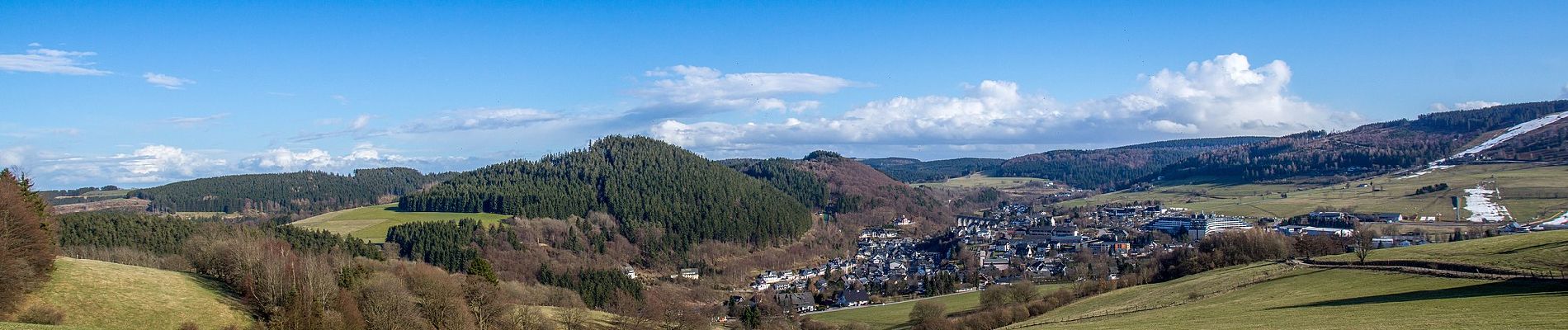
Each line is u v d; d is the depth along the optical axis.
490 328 119.69
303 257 148.88
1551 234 129.88
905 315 171.12
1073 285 185.75
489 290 125.19
